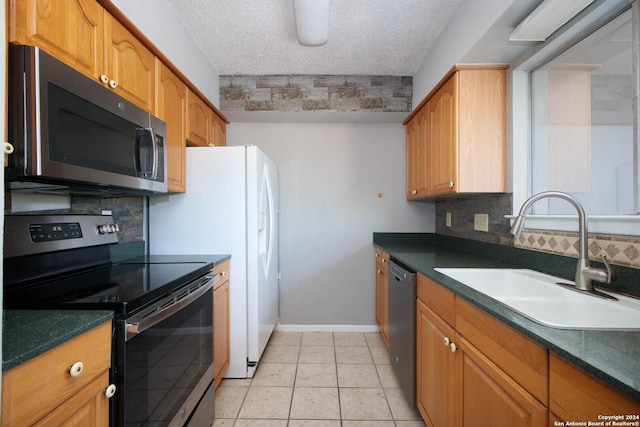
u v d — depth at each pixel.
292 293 2.83
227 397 1.78
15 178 0.89
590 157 1.25
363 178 2.84
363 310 2.83
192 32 1.93
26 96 0.83
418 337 1.54
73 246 1.36
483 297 0.99
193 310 1.35
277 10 1.72
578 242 1.18
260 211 2.03
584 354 0.59
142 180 1.35
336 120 2.75
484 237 1.91
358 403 1.73
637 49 1.05
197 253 1.96
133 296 0.96
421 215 2.83
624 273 1.00
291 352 2.37
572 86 1.36
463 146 1.67
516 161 1.61
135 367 0.93
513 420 0.79
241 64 2.33
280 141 2.83
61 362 0.69
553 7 1.13
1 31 0.57
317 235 2.83
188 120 1.93
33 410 0.62
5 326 0.75
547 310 1.08
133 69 1.36
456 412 1.12
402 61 2.28
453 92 1.70
